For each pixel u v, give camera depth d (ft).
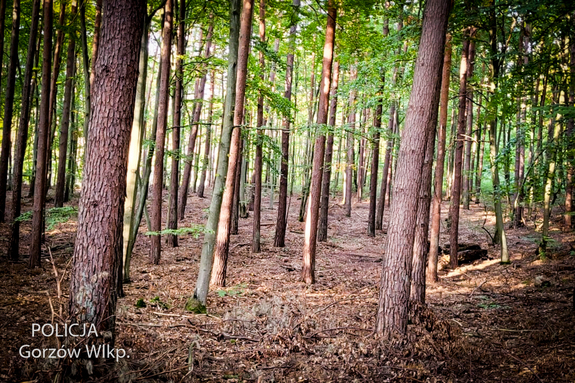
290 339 18.49
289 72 51.96
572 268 34.19
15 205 31.68
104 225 12.99
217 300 26.27
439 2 18.58
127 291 26.43
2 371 12.58
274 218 69.56
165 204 68.49
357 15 35.68
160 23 38.47
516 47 39.75
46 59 28.96
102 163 12.92
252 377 15.02
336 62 43.14
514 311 25.40
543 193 40.27
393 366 16.46
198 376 14.62
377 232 64.03
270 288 30.76
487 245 50.83
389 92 41.09
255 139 36.22
